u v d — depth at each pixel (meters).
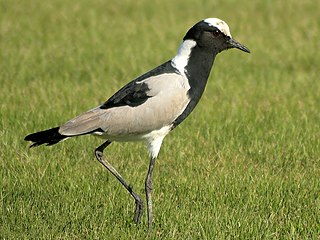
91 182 12.19
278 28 25.86
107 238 10.27
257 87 18.59
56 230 10.52
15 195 11.64
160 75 10.98
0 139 14.09
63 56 21.66
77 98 17.05
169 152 13.91
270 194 11.80
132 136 10.89
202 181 12.27
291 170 13.15
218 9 29.48
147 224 10.97
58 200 11.48
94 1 31.03
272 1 30.92
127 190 11.69
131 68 20.42
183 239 10.35
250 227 10.57
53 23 26.53
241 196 11.67
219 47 11.39
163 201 11.59
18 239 10.21
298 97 17.70
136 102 10.73
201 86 11.29
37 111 15.90
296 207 11.48
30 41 23.44
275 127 15.28
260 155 13.77
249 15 28.14
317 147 14.08
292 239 10.40
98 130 10.66
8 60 20.83
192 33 11.28
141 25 26.47
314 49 23.05
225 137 14.65
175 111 10.91
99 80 19.02
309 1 30.78
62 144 14.16
